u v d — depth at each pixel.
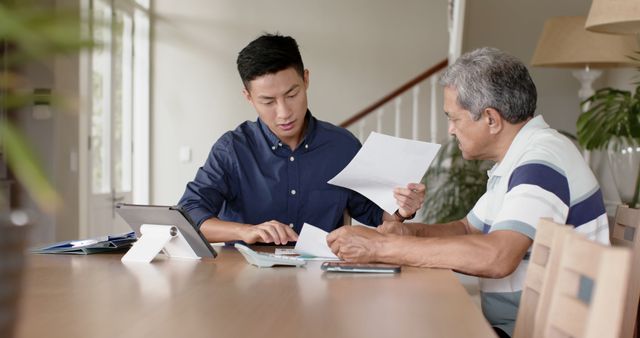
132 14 6.12
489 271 1.73
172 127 6.50
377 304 1.33
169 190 6.50
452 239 1.78
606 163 4.38
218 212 2.43
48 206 0.48
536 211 1.74
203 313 1.22
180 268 1.78
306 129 2.46
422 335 1.08
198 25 6.50
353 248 1.82
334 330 1.11
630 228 2.01
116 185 5.85
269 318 1.19
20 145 0.49
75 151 4.58
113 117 5.54
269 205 2.47
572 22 4.61
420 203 2.11
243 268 1.78
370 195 2.15
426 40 6.48
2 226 0.62
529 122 1.91
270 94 2.20
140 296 1.38
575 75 4.99
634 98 3.87
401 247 1.79
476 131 1.92
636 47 4.43
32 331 1.07
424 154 2.07
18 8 0.48
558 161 1.80
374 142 2.07
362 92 6.52
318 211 2.48
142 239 1.92
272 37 2.20
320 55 6.53
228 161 2.45
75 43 0.49
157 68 6.48
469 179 4.80
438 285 1.54
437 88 5.75
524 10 6.51
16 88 0.54
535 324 1.27
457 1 4.95
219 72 6.52
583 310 0.99
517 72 1.87
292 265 1.82
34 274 1.65
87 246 2.03
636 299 1.81
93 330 1.08
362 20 6.50
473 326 1.15
